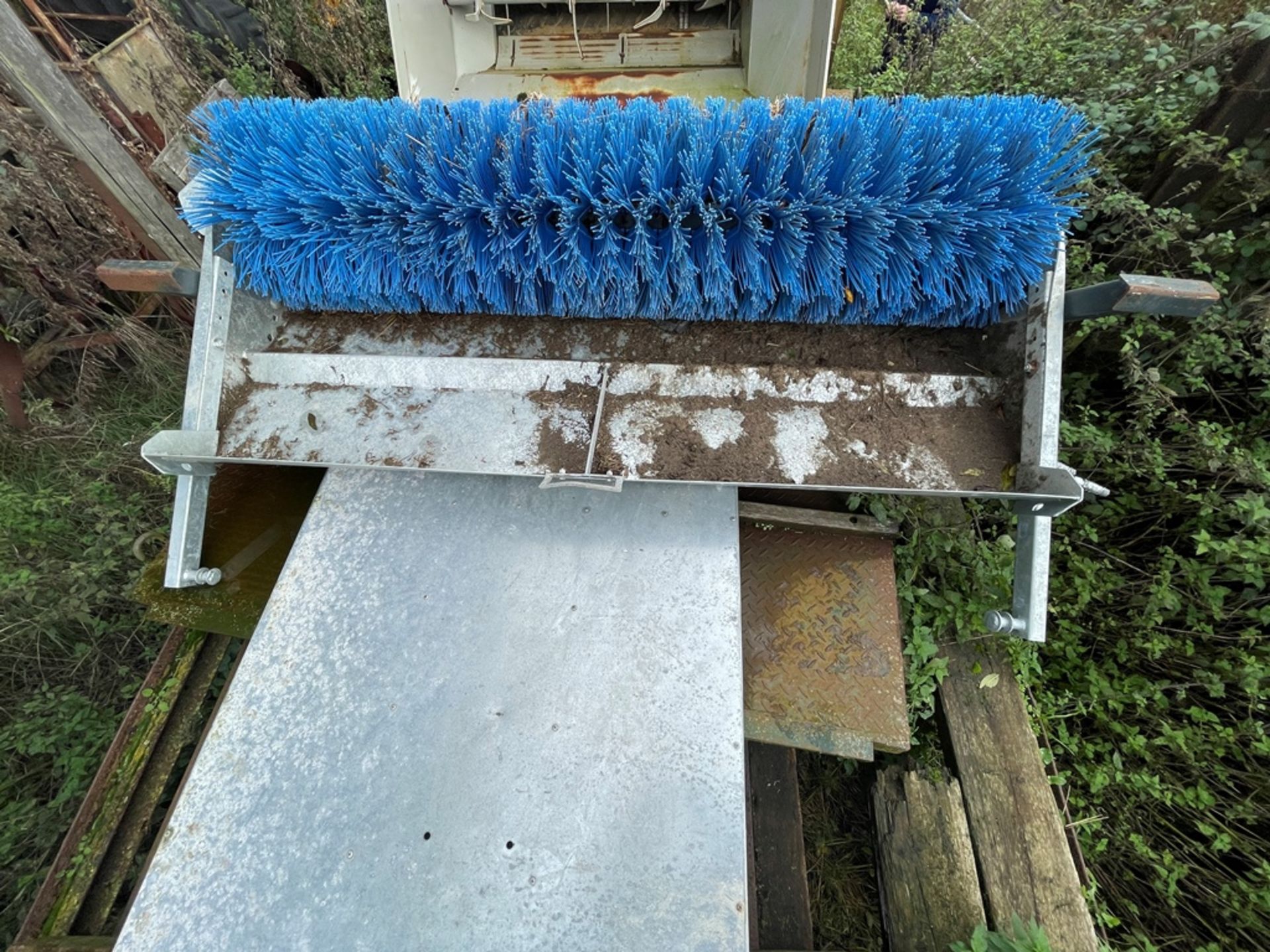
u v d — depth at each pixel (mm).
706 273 1135
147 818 1459
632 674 961
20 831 1623
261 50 3031
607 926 777
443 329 1254
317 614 1031
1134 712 1625
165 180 2248
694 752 896
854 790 1681
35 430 2365
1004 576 1560
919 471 1044
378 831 842
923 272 1090
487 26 1660
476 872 812
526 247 1166
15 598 1955
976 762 1422
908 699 1462
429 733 916
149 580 1473
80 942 1281
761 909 1320
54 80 1839
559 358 1199
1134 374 1682
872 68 3174
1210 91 1760
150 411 2492
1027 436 1024
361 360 1152
